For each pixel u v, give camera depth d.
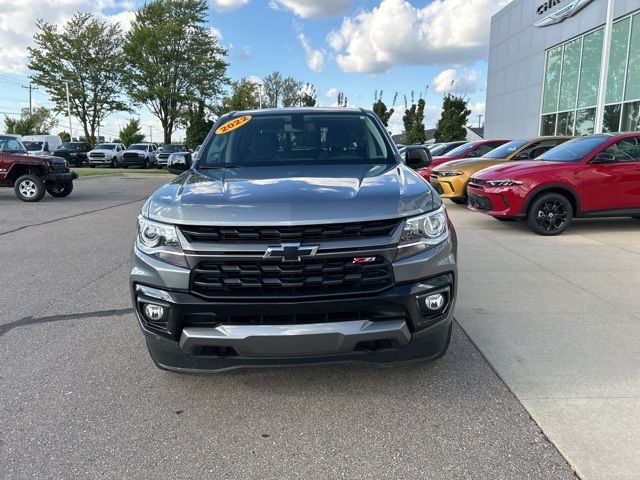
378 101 34.69
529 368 3.40
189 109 45.44
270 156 4.00
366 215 2.65
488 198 8.04
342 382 3.29
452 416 2.87
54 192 14.74
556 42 20.41
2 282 5.69
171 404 3.06
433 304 2.80
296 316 2.64
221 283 2.65
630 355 3.57
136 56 45.41
